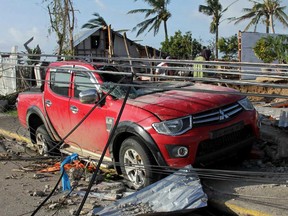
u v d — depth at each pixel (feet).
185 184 17.72
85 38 104.37
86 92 20.68
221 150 19.36
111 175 22.36
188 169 18.20
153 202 17.29
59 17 53.36
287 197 17.26
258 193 17.92
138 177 19.71
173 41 126.62
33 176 23.95
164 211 16.58
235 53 122.11
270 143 23.79
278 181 18.74
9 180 23.50
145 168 19.01
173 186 17.71
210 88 22.22
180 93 21.34
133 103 20.13
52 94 25.44
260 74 14.94
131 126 19.31
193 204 16.71
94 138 22.13
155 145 18.56
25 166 26.20
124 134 20.22
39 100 26.94
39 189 21.65
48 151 24.71
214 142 19.19
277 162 22.21
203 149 18.88
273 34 74.54
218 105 19.69
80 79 23.43
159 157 18.58
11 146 32.12
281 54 72.38
